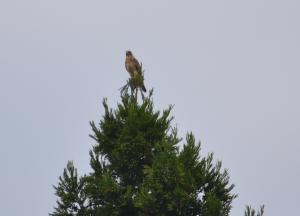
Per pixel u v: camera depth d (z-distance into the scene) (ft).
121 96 91.20
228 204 84.64
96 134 89.97
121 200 86.53
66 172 87.92
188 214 84.38
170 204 83.41
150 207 83.61
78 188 87.61
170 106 89.76
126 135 88.33
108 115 90.17
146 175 88.07
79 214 87.66
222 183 85.46
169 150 84.53
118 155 88.53
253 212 83.46
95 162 89.35
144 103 89.35
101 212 87.15
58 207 87.66
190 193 83.56
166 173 83.66
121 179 89.45
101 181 86.53
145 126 88.48
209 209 82.74
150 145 88.02
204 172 85.05
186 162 84.79
